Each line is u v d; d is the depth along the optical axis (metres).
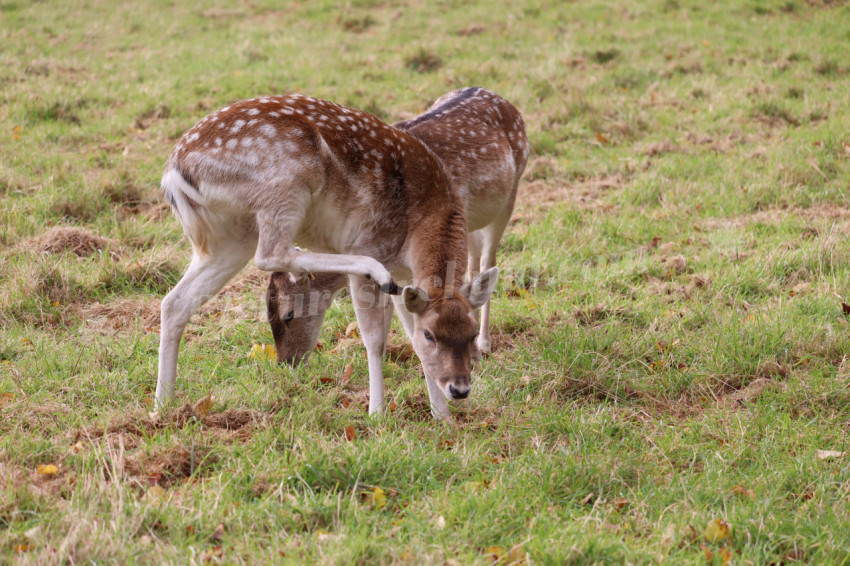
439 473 6.86
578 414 7.99
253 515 6.02
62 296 10.31
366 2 29.75
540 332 9.72
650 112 18.86
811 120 18.02
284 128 7.49
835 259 11.31
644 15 27.03
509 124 10.34
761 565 5.80
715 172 15.33
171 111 18.31
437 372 7.42
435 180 8.20
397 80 21.08
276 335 9.05
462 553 5.68
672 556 5.76
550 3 28.69
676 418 8.22
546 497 6.51
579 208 13.88
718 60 22.23
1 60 21.36
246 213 7.58
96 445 7.01
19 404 7.62
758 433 7.71
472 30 25.89
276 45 24.48
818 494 6.61
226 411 7.70
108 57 23.17
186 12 28.81
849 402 8.21
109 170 14.59
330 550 5.54
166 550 5.54
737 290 10.90
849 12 26.03
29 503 6.00
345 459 6.77
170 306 7.86
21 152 15.27
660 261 11.92
